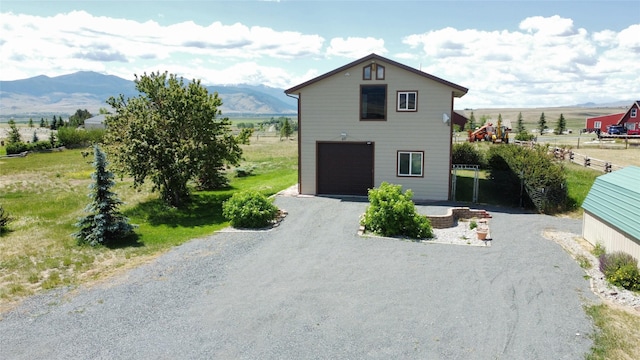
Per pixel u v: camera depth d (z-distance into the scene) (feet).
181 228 56.75
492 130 157.28
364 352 27.20
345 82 70.85
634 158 116.06
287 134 265.34
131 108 68.18
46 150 172.65
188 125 67.87
